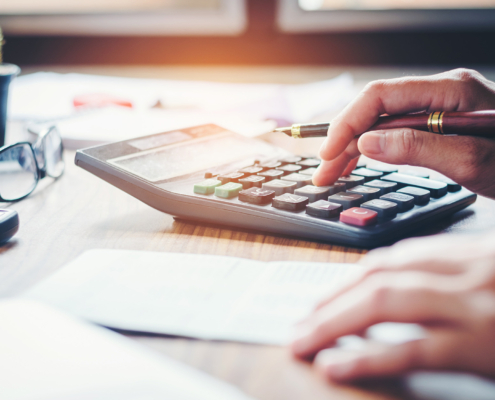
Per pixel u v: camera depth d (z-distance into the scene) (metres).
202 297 0.29
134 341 0.25
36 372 0.20
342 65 1.41
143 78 1.48
